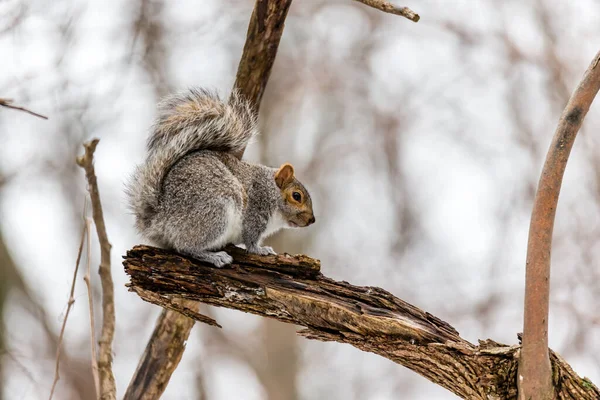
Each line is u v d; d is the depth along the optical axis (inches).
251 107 383.2
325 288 284.4
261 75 379.9
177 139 350.6
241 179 367.6
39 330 611.8
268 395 642.2
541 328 246.2
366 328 273.0
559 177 242.8
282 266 293.0
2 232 609.9
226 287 290.2
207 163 347.6
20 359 474.0
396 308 277.3
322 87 692.7
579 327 525.7
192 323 366.6
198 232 335.3
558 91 589.3
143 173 346.3
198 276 291.7
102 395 250.8
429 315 277.7
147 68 620.4
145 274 294.4
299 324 287.0
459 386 262.8
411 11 289.1
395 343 270.1
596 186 559.5
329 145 709.9
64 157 610.9
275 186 384.8
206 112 363.3
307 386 668.1
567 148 242.8
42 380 570.9
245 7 629.9
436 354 263.9
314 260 289.7
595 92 241.0
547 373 250.4
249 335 689.0
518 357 254.2
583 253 550.0
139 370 374.9
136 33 601.6
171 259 293.9
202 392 631.8
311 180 697.0
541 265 244.7
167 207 338.6
